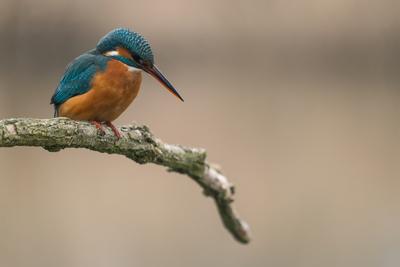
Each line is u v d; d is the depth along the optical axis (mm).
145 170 16203
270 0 30219
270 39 30172
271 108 22719
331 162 16234
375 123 20469
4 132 4359
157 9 29125
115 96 6152
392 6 29250
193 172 5750
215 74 29156
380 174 15055
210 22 29844
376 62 29328
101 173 15594
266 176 15062
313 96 24906
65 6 27438
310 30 30000
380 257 9961
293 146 17859
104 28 28188
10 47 26750
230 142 18000
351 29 29688
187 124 19875
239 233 6414
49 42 27250
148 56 6266
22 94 21734
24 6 26922
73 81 6203
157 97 24453
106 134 4980
